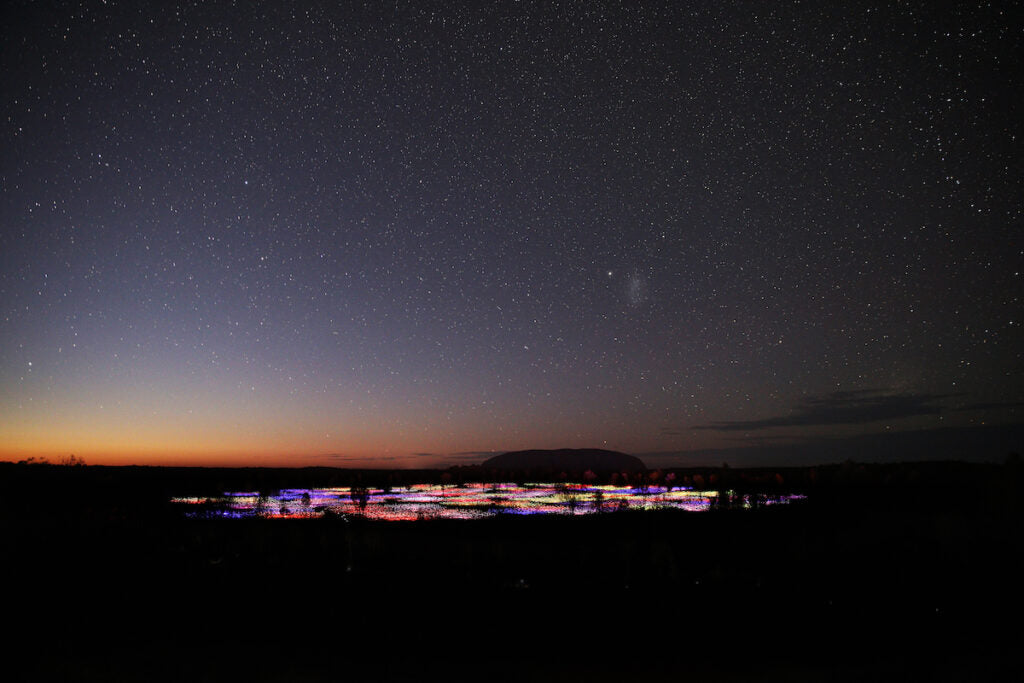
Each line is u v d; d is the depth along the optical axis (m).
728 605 8.76
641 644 7.21
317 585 9.77
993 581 9.86
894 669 6.42
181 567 10.89
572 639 7.34
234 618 8.12
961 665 6.53
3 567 10.41
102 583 9.76
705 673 6.32
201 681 6.02
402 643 7.20
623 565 11.12
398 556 11.85
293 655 6.77
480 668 6.43
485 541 13.57
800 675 6.25
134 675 6.14
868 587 9.67
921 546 12.15
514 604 8.80
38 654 6.69
